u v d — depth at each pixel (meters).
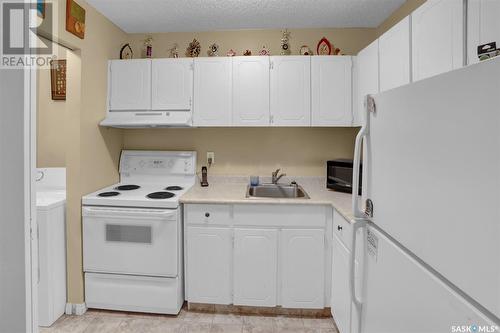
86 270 2.05
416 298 0.74
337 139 2.63
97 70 2.22
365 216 1.08
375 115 0.98
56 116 2.41
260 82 2.31
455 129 0.59
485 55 1.03
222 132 2.69
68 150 2.03
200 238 2.04
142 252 2.00
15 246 0.71
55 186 2.37
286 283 2.01
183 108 2.34
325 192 2.28
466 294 0.58
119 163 2.61
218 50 2.66
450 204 0.60
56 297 1.97
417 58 1.47
